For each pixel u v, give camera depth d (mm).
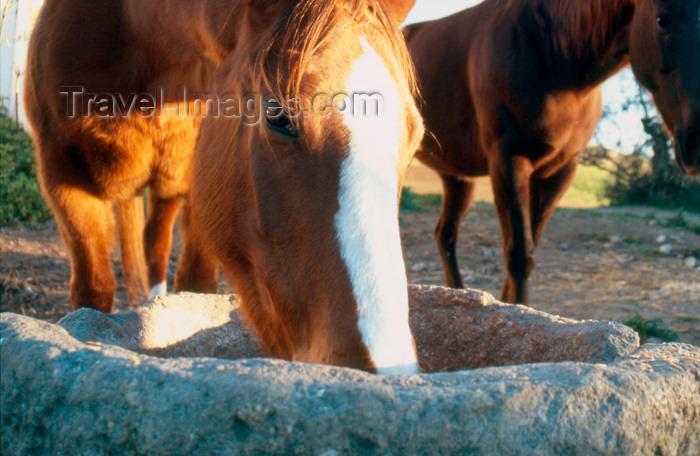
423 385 993
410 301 2115
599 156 12812
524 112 3590
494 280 5836
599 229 8234
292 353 1577
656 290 5449
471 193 4949
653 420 1075
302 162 1453
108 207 2834
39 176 2730
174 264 5656
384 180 1397
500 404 960
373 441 936
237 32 1830
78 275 2711
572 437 995
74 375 1037
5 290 4410
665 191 12328
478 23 4141
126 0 2506
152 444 970
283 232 1523
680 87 3205
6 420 1089
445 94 4305
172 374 995
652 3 3242
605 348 1520
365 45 1498
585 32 3490
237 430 953
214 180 1885
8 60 7145
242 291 1816
